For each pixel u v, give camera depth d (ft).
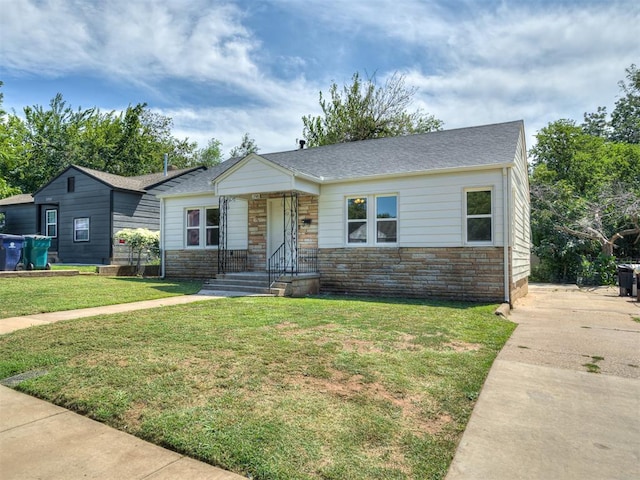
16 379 13.50
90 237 64.54
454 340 18.42
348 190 38.40
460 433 9.74
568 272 63.41
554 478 7.93
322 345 16.79
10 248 45.09
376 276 36.78
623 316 27.84
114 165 114.21
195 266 47.83
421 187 35.04
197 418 10.27
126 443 9.43
